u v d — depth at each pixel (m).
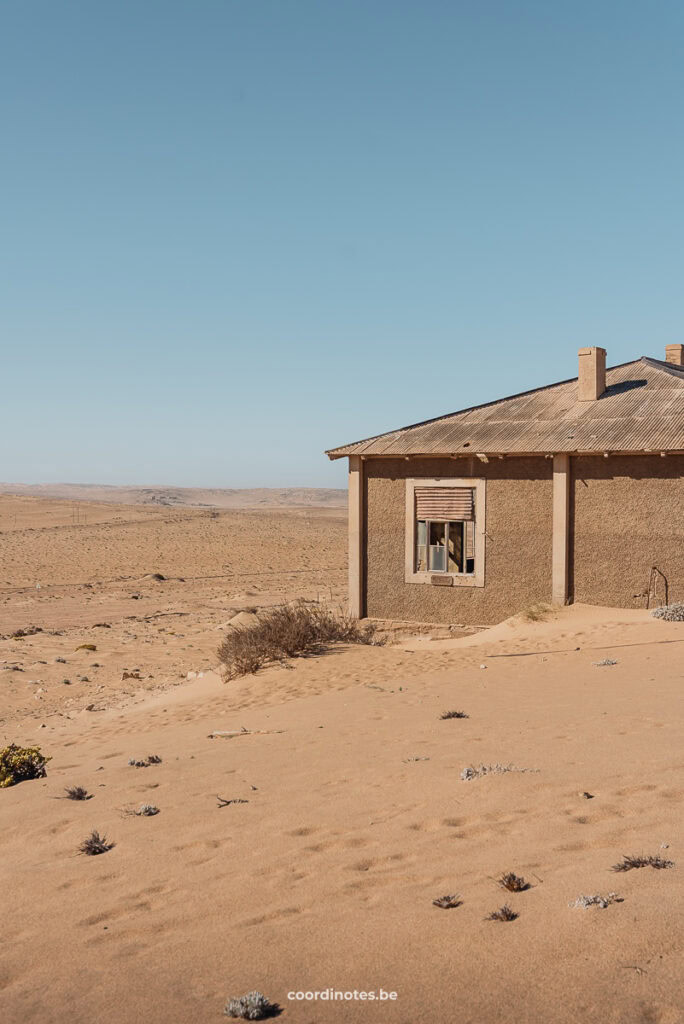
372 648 17.94
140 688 19.17
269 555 58.44
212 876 5.95
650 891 4.68
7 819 8.14
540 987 3.83
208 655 22.91
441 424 22.42
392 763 8.59
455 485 20.81
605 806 6.46
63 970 4.66
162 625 30.27
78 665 22.55
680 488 18.52
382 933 4.61
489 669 14.70
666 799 6.52
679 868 5.01
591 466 19.41
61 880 6.24
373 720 11.13
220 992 4.18
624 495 19.11
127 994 4.27
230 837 6.81
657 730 8.91
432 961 4.21
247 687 15.91
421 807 6.98
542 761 8.02
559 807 6.57
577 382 23.47
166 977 4.42
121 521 78.38
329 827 6.76
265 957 4.50
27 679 20.84
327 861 5.96
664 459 18.69
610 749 8.26
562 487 19.50
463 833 6.24
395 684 14.08
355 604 22.02
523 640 17.30
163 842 6.88
